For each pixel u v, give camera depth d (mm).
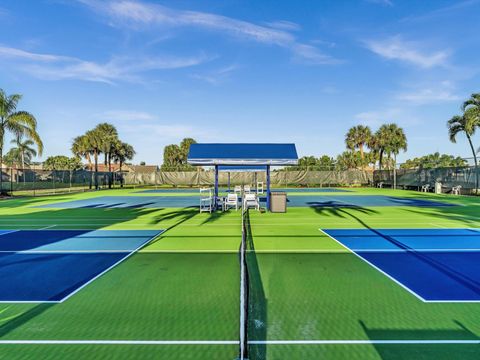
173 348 3994
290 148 18328
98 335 4324
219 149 18094
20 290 5996
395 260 7957
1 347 4051
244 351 3527
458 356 3803
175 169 50562
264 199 26656
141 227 13078
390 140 50281
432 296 5602
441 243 9938
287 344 4062
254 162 17375
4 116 27656
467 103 31109
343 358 3766
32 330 4480
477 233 11594
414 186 37625
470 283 6277
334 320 4695
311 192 35156
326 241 10211
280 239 10523
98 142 49938
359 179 46750
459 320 4703
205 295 5672
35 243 10109
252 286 6098
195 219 15312
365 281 6383
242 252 4594
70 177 37844
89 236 11211
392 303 5297
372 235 11195
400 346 4020
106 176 47156
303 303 5293
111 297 5621
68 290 5980
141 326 4562
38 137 28875
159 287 6090
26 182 34344
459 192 30750
